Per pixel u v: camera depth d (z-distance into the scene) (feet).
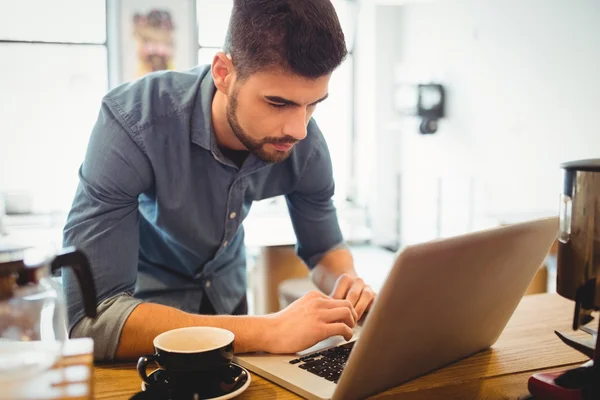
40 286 2.24
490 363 3.39
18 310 2.22
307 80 3.32
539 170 13.12
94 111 16.72
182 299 4.80
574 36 11.89
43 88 16.31
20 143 16.35
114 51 16.44
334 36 3.28
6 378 2.13
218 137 4.20
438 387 3.03
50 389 2.13
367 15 19.31
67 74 16.44
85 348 2.46
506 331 3.95
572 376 2.84
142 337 3.32
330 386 2.88
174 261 4.73
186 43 16.93
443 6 16.58
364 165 20.11
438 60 16.88
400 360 2.82
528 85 13.33
